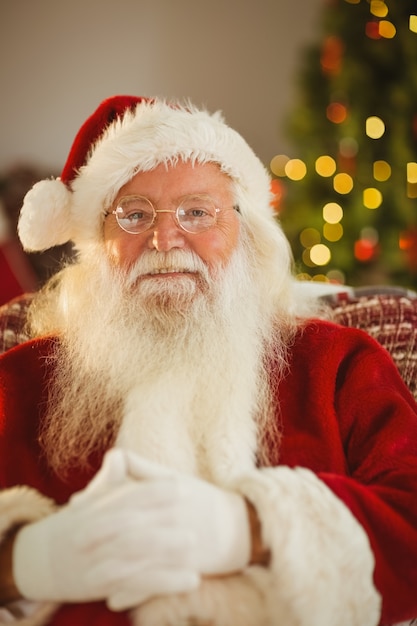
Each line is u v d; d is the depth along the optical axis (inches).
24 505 38.3
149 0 138.5
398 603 38.1
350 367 48.5
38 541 34.9
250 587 36.2
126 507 33.5
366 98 102.7
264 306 51.6
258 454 43.2
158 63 139.1
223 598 35.7
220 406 43.7
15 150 140.9
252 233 52.1
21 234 52.3
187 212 47.9
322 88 108.7
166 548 33.2
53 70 139.8
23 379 49.7
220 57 138.9
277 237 52.9
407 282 105.4
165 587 33.1
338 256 105.0
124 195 49.1
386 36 99.9
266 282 52.5
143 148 47.8
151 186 48.0
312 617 34.6
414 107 100.5
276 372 48.1
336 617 35.2
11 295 105.8
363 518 37.9
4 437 46.9
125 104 53.5
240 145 50.7
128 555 33.0
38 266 121.7
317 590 34.7
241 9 138.4
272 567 34.9
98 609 36.8
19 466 45.8
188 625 35.4
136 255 47.9
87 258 52.1
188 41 139.1
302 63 116.9
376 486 41.2
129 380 45.8
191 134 47.9
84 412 46.4
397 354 56.4
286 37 137.9
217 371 45.6
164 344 46.3
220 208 48.9
